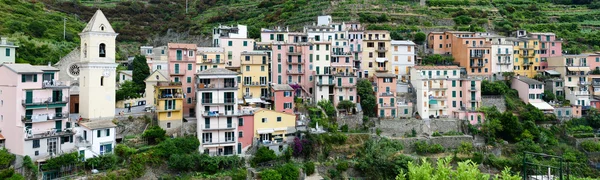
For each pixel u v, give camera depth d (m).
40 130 81.31
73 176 77.75
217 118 94.56
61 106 85.44
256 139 97.38
